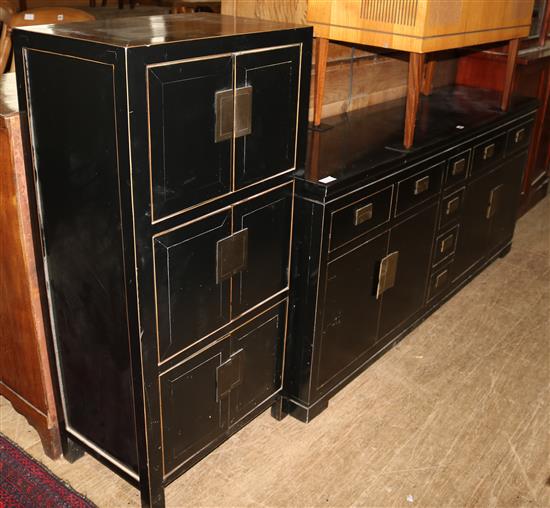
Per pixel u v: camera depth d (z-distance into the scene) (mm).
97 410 1655
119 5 4172
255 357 1854
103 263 1416
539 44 3387
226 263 1589
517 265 3225
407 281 2336
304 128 1699
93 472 1852
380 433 2041
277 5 2221
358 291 2055
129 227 1317
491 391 2268
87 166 1332
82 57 1229
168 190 1359
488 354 2482
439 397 2227
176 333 1524
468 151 2439
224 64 1383
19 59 1343
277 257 1790
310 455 1938
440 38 2016
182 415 1643
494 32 2336
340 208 1808
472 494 1816
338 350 2066
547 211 3918
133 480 1654
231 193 1535
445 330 2635
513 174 2986
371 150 2064
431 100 2848
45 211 1481
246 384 1854
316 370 1984
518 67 2980
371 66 2631
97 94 1238
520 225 3709
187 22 1561
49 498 1732
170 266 1439
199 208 1458
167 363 1527
